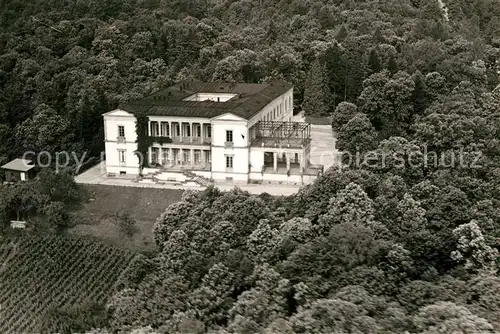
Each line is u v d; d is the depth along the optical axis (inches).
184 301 4375.0
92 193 6560.0
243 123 6525.6
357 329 3484.3
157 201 6358.3
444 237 4830.2
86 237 6063.0
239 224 5187.0
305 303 4020.7
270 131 7022.6
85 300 5118.1
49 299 5201.8
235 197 5442.9
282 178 6584.6
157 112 6840.6
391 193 5526.6
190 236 5132.9
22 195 6343.5
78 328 4564.5
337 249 4510.3
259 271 4426.7
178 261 4813.0
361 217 5024.6
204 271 4682.6
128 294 4648.1
